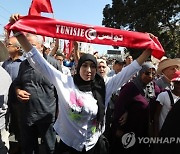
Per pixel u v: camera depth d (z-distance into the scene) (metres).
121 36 3.27
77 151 3.19
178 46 33.12
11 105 4.20
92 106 3.13
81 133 3.15
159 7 32.31
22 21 3.07
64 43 9.98
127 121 4.06
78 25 3.19
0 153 3.19
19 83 4.11
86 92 3.18
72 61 9.62
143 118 4.02
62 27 3.14
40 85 4.05
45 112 4.04
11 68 4.89
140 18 33.06
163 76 4.84
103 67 5.05
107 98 3.32
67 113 3.13
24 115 4.08
